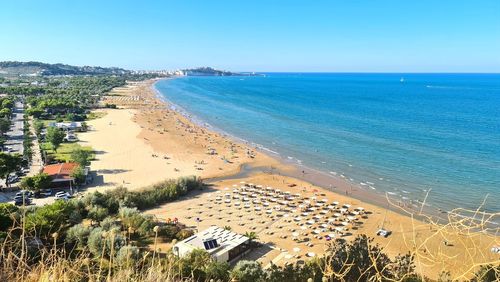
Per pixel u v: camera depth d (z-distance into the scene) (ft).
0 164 132.16
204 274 58.29
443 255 15.84
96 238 59.57
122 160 183.83
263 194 140.67
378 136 251.39
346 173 169.27
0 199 124.67
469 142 230.48
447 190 144.25
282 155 202.18
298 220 115.85
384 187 150.10
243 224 112.98
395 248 92.94
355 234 105.91
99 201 113.09
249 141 237.86
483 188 145.79
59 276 14.87
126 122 293.84
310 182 157.48
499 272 15.10
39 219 62.03
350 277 38.09
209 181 156.66
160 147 213.46
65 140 223.30
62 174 141.18
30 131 244.01
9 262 15.05
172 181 141.38
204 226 110.93
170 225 106.11
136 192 128.67
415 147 217.56
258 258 92.53
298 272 49.55
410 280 34.55
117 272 16.34
